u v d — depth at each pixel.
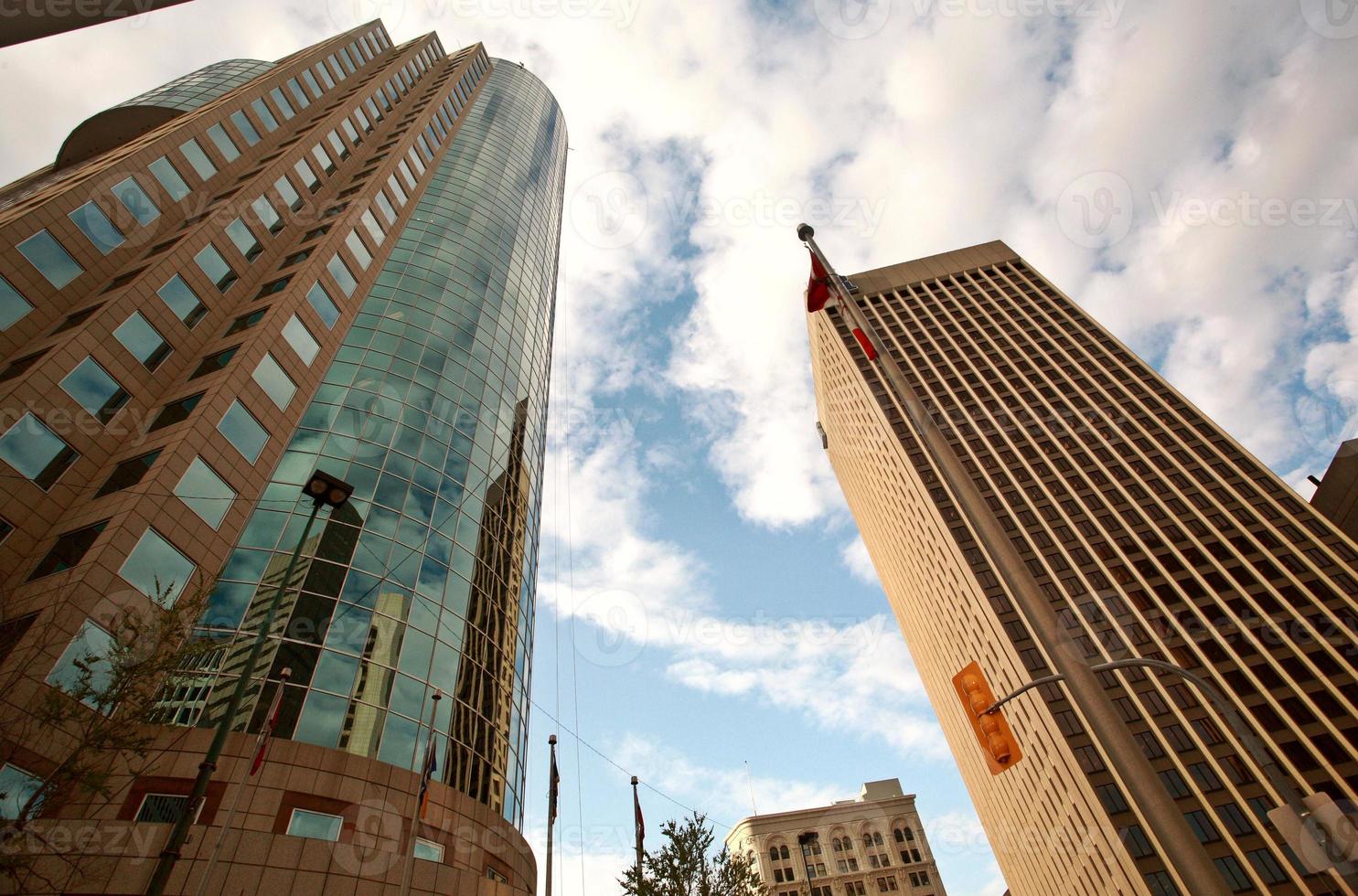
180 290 34.88
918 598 89.25
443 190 66.12
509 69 112.62
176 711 24.89
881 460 92.44
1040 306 99.44
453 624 36.69
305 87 60.72
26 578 23.98
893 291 109.44
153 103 74.50
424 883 26.84
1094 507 69.00
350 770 27.44
